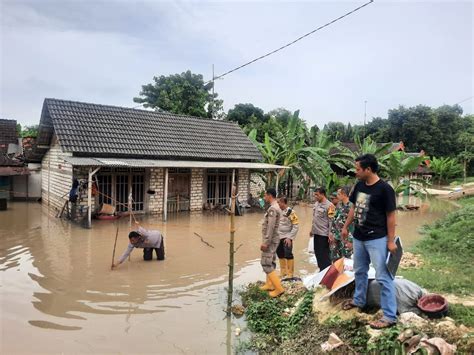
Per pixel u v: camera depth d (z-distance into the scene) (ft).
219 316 20.58
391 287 15.69
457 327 15.06
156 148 57.26
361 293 17.16
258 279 27.25
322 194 24.56
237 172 67.92
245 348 17.01
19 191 71.77
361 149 89.15
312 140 88.43
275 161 76.07
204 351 16.80
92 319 19.92
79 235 41.19
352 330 16.19
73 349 16.70
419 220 61.00
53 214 55.42
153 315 20.58
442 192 115.44
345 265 20.58
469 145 153.89
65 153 52.03
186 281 26.43
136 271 28.53
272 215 22.41
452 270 25.96
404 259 29.86
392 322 15.47
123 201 55.06
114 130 56.44
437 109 169.78
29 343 17.15
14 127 82.69
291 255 25.84
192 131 67.10
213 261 32.01
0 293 23.41
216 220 54.65
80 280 26.13
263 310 20.26
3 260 30.91
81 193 49.65
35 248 35.12
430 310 16.25
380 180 16.06
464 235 35.47
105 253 33.60
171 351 16.76
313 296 19.98
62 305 21.67
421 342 13.73
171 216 57.21
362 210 16.15
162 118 65.77
